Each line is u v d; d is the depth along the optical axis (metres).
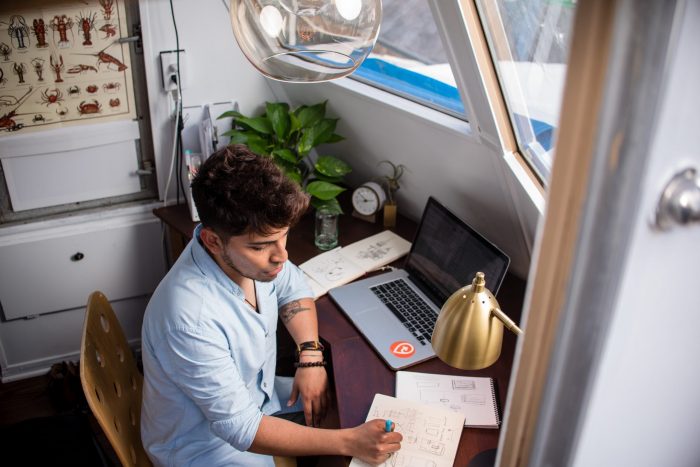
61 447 1.64
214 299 1.33
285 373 2.33
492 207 1.78
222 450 1.45
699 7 0.41
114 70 2.05
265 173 1.19
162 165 2.26
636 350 0.56
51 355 2.43
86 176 2.19
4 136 2.01
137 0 1.97
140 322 2.53
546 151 1.45
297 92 2.30
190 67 2.15
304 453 1.32
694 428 0.73
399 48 1.88
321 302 1.77
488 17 1.31
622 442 0.65
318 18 1.04
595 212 0.47
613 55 0.42
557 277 0.51
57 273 2.27
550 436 0.59
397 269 1.90
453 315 1.06
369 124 2.05
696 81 0.43
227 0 2.09
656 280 0.51
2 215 2.14
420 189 2.07
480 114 1.51
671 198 0.47
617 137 0.44
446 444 1.29
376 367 1.53
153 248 2.39
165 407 1.39
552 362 0.54
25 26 1.87
